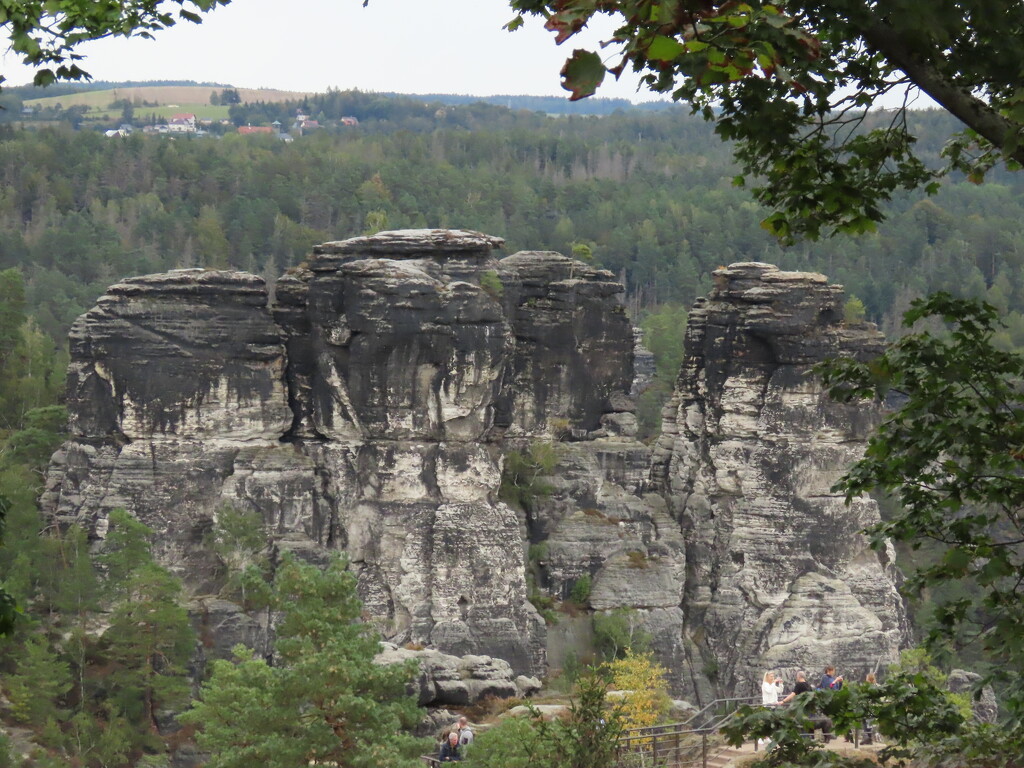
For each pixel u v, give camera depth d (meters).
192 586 148.50
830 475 162.25
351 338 151.88
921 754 39.91
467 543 151.12
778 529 161.75
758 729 40.78
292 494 151.75
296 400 156.75
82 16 43.56
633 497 166.75
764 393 163.88
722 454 164.62
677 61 29.22
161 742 124.81
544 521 162.25
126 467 150.75
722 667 159.38
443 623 150.00
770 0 31.31
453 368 151.75
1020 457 37.78
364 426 153.00
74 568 134.38
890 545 163.25
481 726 112.38
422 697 122.94
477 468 153.12
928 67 33.56
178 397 151.88
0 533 36.41
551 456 163.00
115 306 152.75
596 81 27.89
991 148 41.25
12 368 191.88
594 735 61.38
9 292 192.75
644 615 158.75
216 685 93.00
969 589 160.12
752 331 162.62
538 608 157.25
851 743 69.50
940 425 39.56
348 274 152.25
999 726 40.69
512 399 165.62
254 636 143.12
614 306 170.88
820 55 32.66
